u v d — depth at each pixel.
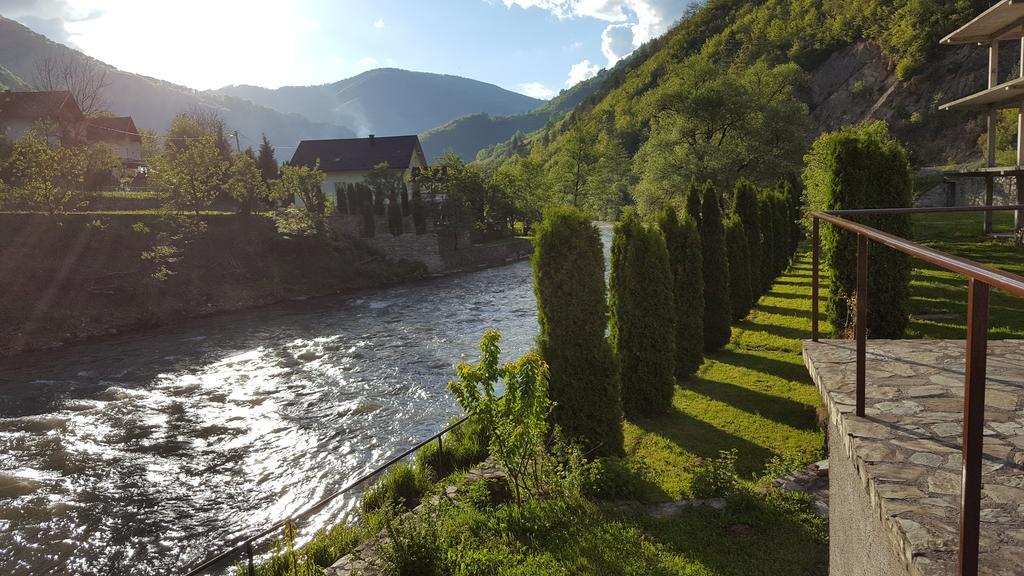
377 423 16.05
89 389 19.62
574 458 8.46
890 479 2.68
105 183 47.56
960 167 53.53
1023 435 3.03
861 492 3.46
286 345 25.19
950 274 19.94
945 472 2.71
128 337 27.64
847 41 97.81
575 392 9.52
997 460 2.78
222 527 11.33
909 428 3.19
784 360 14.65
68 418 16.88
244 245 38.97
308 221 42.91
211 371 21.45
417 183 60.59
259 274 37.72
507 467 7.88
